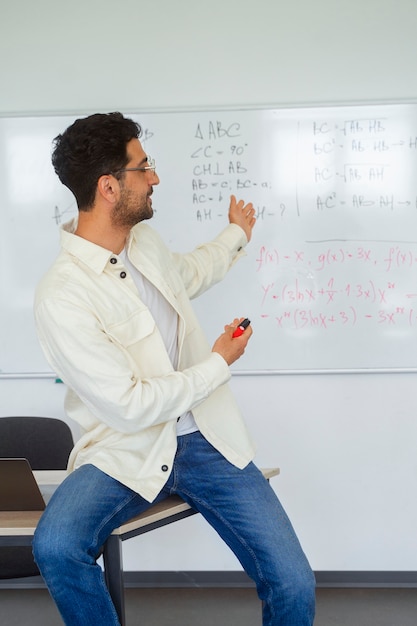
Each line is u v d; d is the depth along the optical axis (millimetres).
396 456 3324
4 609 3262
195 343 2033
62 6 3305
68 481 1826
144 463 1873
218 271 2273
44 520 1729
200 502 1933
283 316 3307
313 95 3268
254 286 3305
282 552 1821
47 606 3285
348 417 3328
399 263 3256
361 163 3242
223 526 1912
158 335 1907
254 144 3264
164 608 3211
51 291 1820
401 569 3357
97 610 1692
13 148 3326
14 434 2846
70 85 3320
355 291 3273
